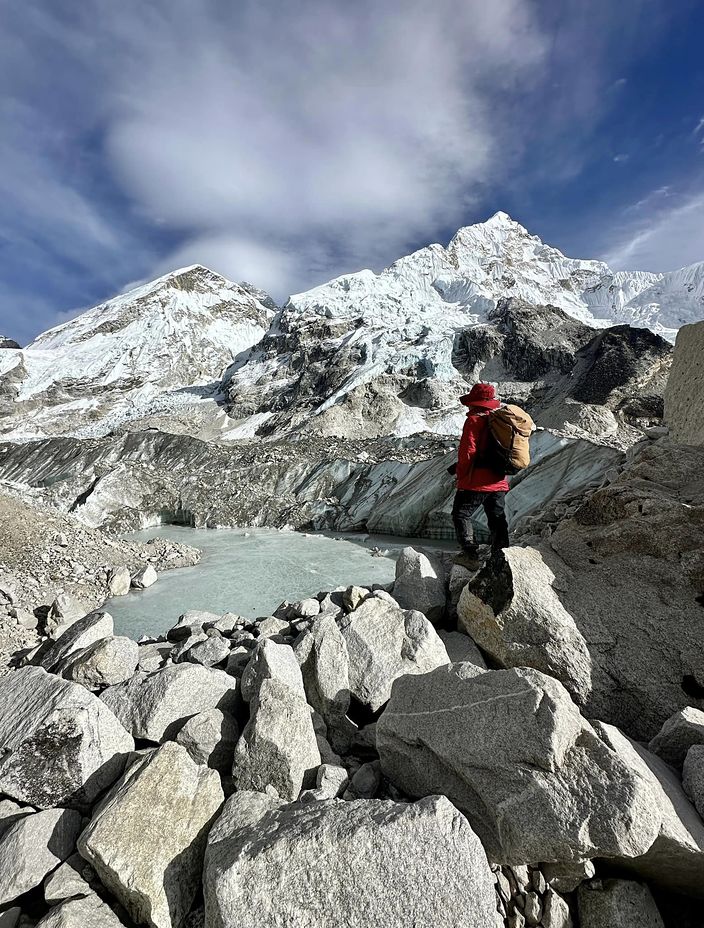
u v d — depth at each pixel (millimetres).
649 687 3324
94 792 3020
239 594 11836
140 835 2459
